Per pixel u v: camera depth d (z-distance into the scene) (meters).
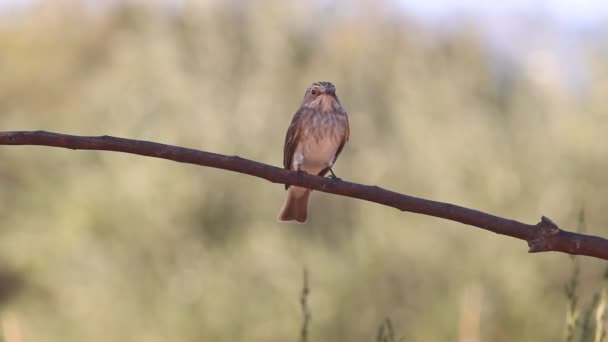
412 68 18.58
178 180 17.41
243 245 16.98
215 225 17.48
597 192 16.84
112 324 17.02
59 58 26.97
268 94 18.56
